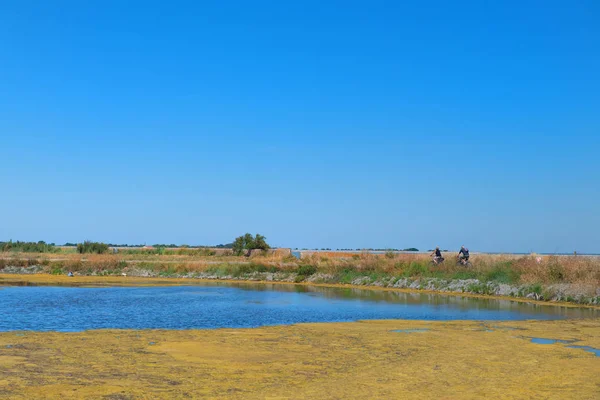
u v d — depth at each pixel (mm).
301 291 39156
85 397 10586
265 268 53594
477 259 42969
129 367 13141
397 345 16703
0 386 11203
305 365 13734
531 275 35875
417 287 40844
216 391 11195
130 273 55750
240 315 25156
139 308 27375
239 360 14211
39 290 37688
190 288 41406
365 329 20125
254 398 10734
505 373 13031
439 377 12586
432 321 23047
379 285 43375
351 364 13922
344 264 49812
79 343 16141
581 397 11008
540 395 11133
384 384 11906
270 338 17688
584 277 33594
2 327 20609
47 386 11266
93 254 68438
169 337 17500
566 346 16875
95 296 33625
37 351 14797
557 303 31359
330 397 10867
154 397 10695
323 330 19719
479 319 24234
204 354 14859
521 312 27016
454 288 38531
